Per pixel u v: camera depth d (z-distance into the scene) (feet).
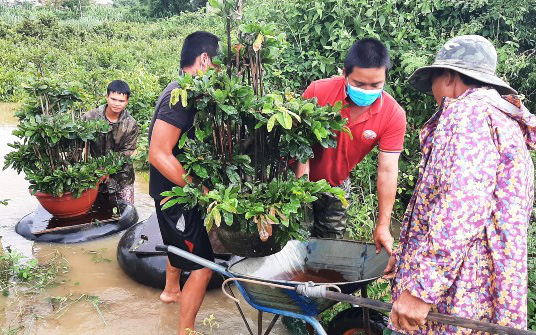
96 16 109.40
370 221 15.64
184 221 9.84
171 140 9.21
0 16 92.63
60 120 15.48
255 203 8.41
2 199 18.65
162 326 11.50
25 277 13.12
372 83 9.15
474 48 6.63
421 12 17.88
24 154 15.66
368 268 9.39
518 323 6.20
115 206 17.20
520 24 18.24
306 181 8.91
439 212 5.97
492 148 5.98
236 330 11.31
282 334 11.16
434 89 7.14
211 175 8.99
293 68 18.30
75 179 15.42
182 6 107.55
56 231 15.52
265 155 9.48
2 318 11.64
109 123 17.16
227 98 8.38
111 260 14.49
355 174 17.60
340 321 9.02
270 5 20.22
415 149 17.57
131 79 35.22
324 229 12.25
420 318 6.24
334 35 17.99
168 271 11.81
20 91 41.70
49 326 11.39
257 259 9.59
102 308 12.12
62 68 48.62
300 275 9.95
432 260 6.05
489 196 5.92
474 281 6.29
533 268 11.09
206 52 9.93
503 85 6.45
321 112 8.59
